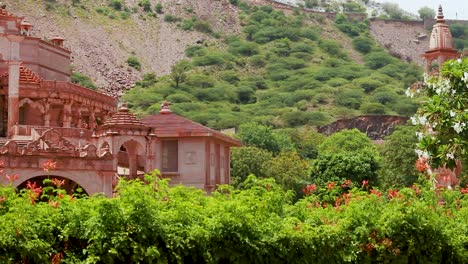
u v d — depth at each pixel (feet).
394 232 124.98
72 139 229.25
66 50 321.32
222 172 267.59
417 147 144.25
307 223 120.47
